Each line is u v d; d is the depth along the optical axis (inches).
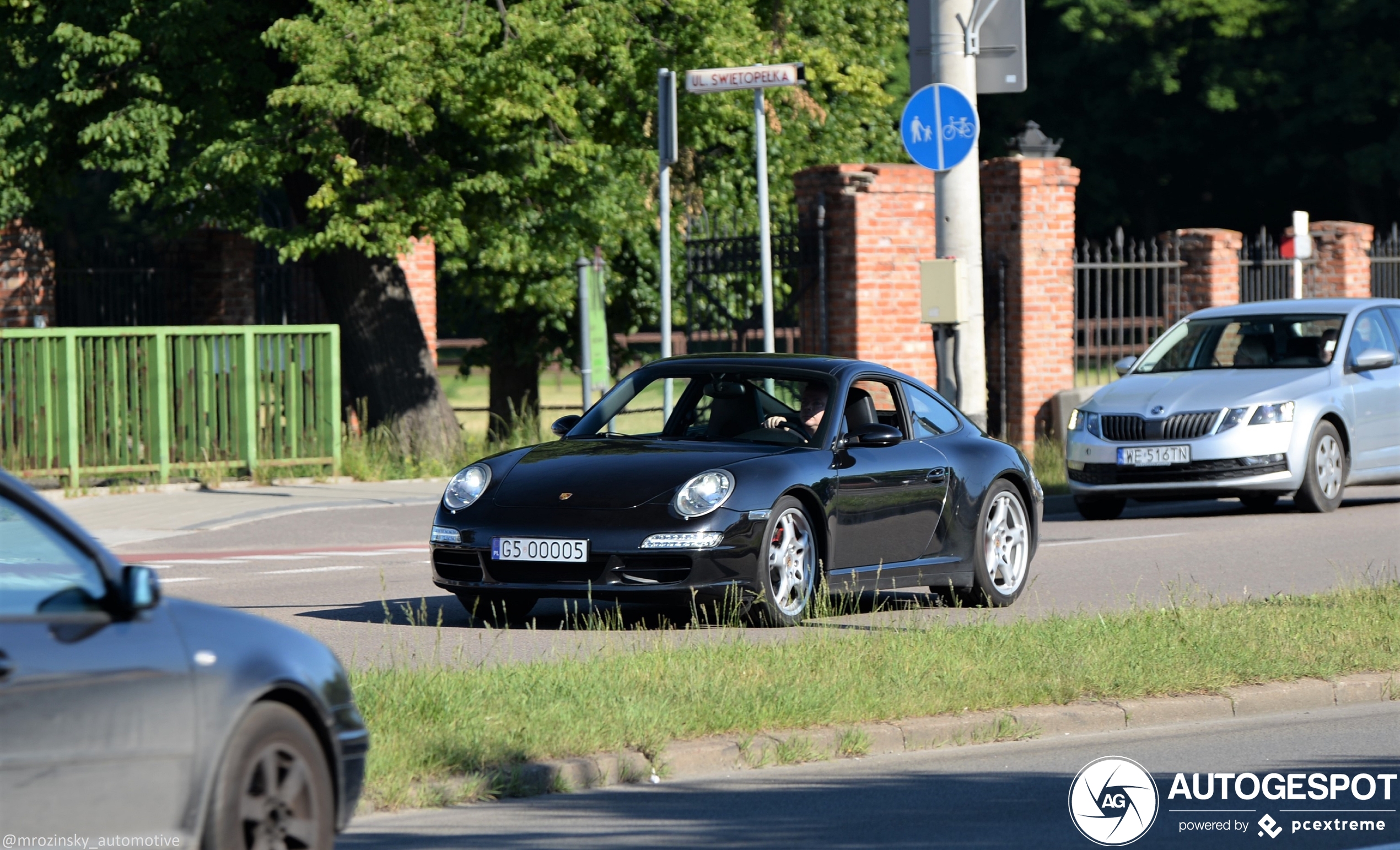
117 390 2832.2
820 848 929.5
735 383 1753.2
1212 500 3110.2
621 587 1536.7
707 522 1545.3
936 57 2456.9
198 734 711.1
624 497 1566.2
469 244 3228.3
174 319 3604.8
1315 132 7815.0
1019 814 1010.7
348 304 3427.7
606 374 3865.7
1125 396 2743.6
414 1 2952.8
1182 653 1409.9
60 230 3479.3
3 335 2738.7
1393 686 1401.3
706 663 1311.5
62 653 670.5
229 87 3031.5
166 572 2084.2
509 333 4510.3
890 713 1215.6
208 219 3169.3
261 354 2965.1
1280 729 1270.9
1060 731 1251.2
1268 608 1636.3
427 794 1013.2
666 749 1107.9
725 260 3580.2
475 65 2965.1
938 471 1774.1
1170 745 1213.1
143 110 2942.9
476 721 1117.7
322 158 2994.6
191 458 2910.9
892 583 1723.7
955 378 2470.5
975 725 1219.9
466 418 6569.9
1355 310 2851.9
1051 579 2050.9
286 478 2997.0
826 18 4409.5
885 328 3425.2
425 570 2118.6
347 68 2915.8
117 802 679.7
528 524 1565.0
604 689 1212.5
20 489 697.0
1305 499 2701.8
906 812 1012.5
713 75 2437.3
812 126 4490.7
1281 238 4008.4
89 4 2974.9
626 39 3275.1
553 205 3341.5
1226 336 2876.5
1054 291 3590.1
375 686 1167.6
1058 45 7844.5
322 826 770.2
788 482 1604.3
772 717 1176.8
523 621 1680.6
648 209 3747.5
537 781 1050.7
